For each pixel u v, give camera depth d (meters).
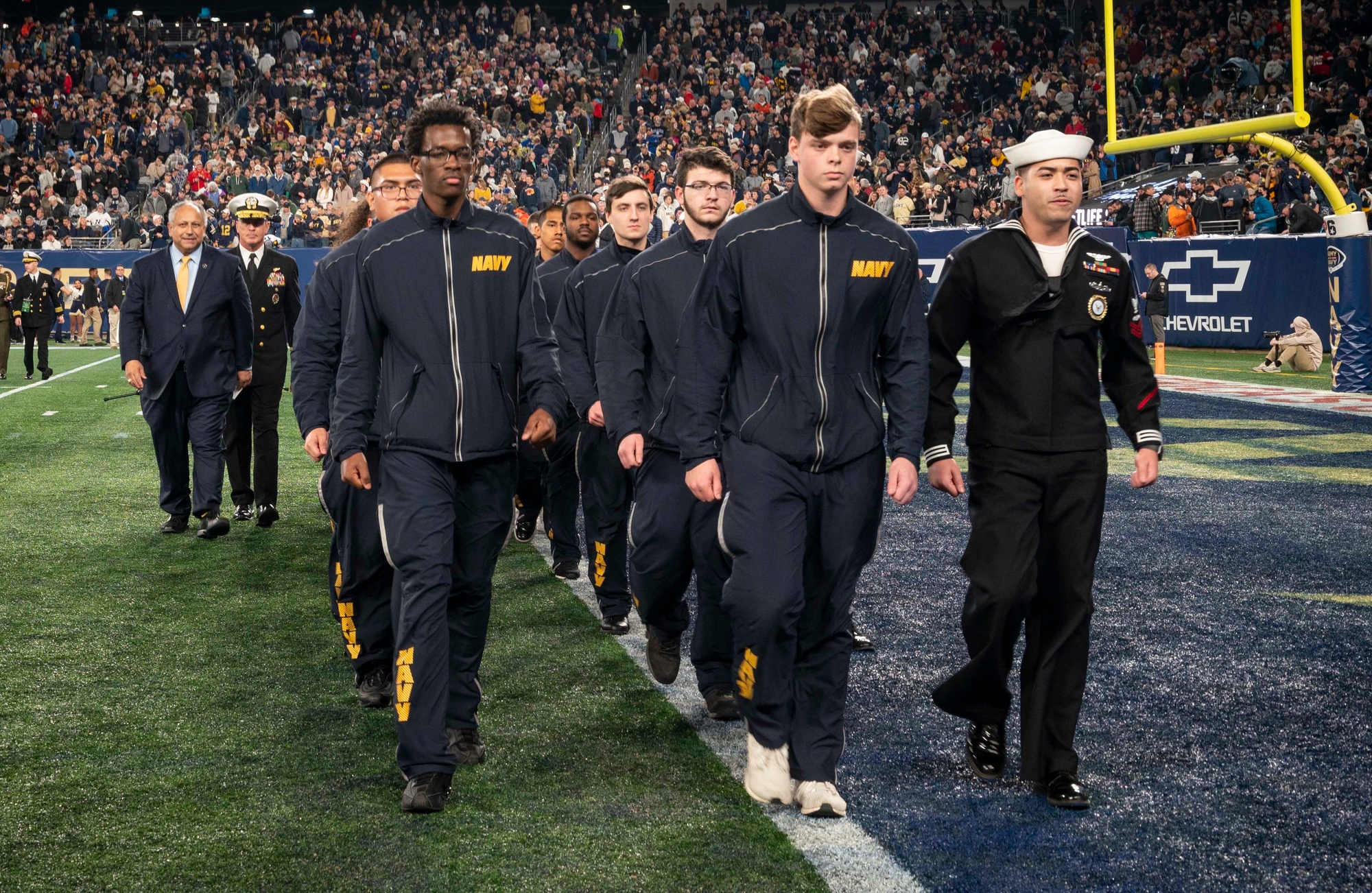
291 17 36.09
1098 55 27.06
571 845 2.93
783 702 3.14
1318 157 21.53
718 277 3.13
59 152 29.62
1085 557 3.19
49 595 5.48
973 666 3.26
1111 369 3.35
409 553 3.21
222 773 3.42
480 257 3.34
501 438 3.37
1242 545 6.35
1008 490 3.19
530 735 3.73
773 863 2.83
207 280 6.61
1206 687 4.13
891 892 2.67
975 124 29.09
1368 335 13.34
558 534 5.82
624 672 4.37
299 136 30.31
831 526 3.16
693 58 32.81
